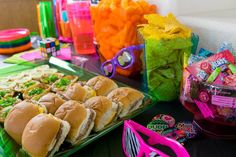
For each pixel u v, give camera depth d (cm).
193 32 82
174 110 69
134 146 48
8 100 76
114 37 89
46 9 134
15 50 121
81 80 86
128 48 82
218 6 93
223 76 49
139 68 88
